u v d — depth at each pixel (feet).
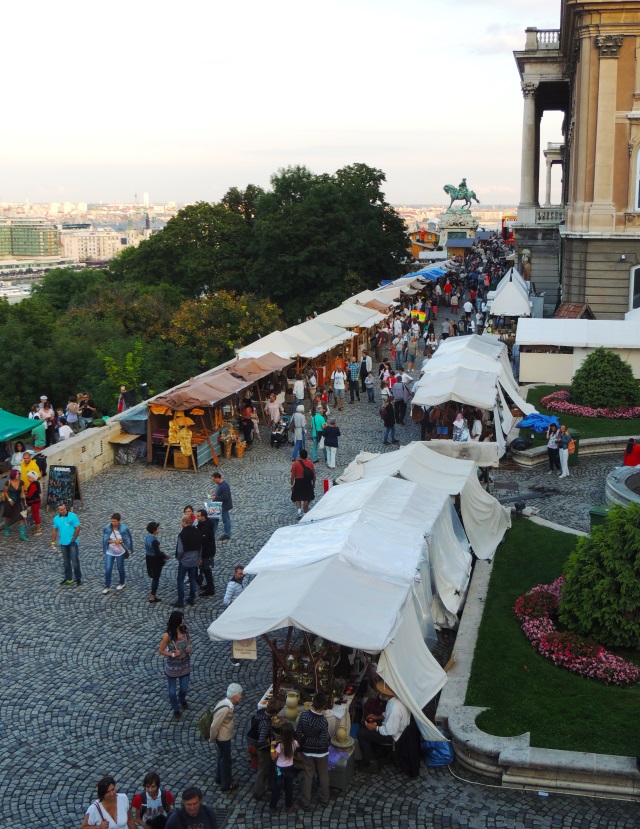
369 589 48.80
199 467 97.25
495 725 47.26
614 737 45.93
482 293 234.58
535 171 214.28
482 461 82.53
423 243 469.16
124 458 98.32
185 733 49.14
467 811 42.22
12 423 89.40
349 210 264.93
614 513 57.11
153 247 281.74
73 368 163.43
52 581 68.69
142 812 39.04
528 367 134.41
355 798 43.34
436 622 59.00
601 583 55.16
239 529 78.59
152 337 204.95
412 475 68.44
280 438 105.60
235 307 204.95
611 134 148.56
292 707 44.14
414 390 106.93
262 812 42.42
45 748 47.80
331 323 147.64
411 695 45.52
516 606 60.18
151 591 65.10
